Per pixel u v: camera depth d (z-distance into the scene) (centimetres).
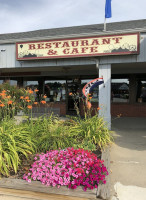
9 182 276
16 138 378
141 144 516
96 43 688
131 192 277
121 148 479
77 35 702
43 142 400
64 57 720
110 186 286
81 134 461
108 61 707
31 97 530
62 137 411
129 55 685
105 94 714
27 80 1209
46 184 270
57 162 309
